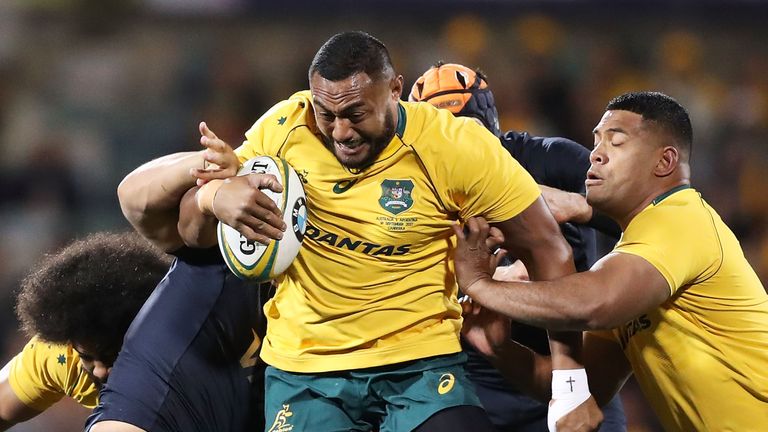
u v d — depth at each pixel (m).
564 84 47.78
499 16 49.34
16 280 41.53
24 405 19.17
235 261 14.78
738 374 15.98
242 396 17.12
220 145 14.74
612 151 16.22
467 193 15.05
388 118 14.52
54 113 48.44
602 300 15.01
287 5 49.31
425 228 15.09
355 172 14.93
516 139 19.33
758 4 49.59
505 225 15.34
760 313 16.19
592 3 49.41
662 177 16.19
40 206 44.53
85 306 17.22
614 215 16.59
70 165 46.03
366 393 15.55
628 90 48.00
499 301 15.25
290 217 14.54
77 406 33.41
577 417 16.25
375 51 14.33
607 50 49.19
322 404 15.71
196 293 16.86
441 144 14.84
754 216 44.97
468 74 19.28
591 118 47.06
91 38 50.56
